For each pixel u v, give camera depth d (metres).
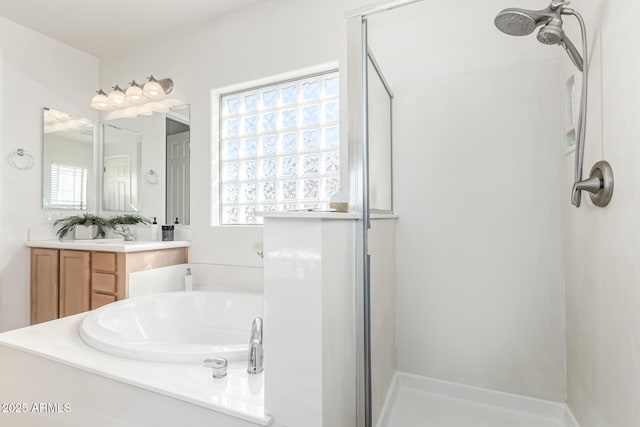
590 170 1.17
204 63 2.67
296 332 1.06
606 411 1.09
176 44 2.81
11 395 1.48
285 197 2.44
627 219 0.97
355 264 1.36
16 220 2.64
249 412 1.06
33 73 2.75
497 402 1.36
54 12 2.51
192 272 2.69
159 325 2.18
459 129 1.45
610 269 1.06
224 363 1.25
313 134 2.36
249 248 2.47
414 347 1.48
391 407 1.42
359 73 1.43
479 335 1.40
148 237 2.89
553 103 1.33
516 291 1.35
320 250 1.04
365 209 1.38
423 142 1.49
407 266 1.50
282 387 1.06
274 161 2.49
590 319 1.18
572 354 1.25
